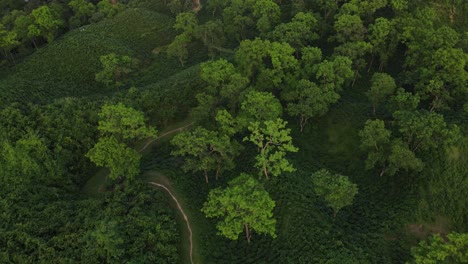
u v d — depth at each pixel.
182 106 91.69
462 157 72.44
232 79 80.44
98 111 84.31
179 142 68.81
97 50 119.69
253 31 122.88
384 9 112.06
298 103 84.81
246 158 78.00
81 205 66.12
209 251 62.31
